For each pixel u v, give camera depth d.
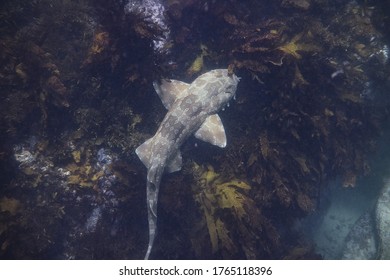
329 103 3.30
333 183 4.45
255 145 3.14
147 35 2.76
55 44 2.97
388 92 3.69
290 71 3.01
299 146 3.29
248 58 2.97
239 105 3.18
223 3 2.97
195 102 2.83
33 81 2.86
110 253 2.98
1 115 2.83
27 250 2.81
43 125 2.95
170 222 3.08
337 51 3.45
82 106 3.01
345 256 4.09
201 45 3.09
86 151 3.01
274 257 3.40
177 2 2.97
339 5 3.49
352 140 3.68
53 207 2.96
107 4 2.74
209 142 2.90
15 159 2.91
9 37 2.93
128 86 2.94
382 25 3.46
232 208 2.98
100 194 3.03
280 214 3.50
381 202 3.85
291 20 3.30
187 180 3.01
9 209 2.78
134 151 3.03
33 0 3.02
